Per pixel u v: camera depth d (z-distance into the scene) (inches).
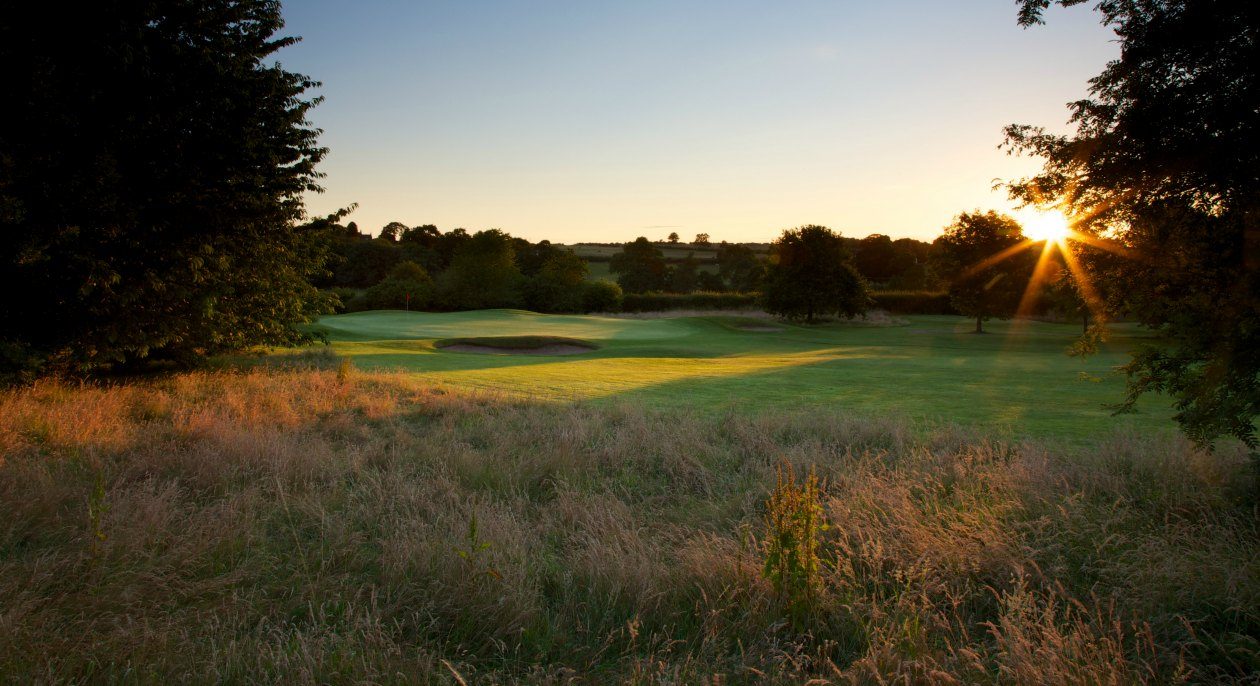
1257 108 156.1
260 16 486.6
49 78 340.5
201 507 209.0
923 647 119.2
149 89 386.0
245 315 580.7
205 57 416.5
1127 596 144.9
